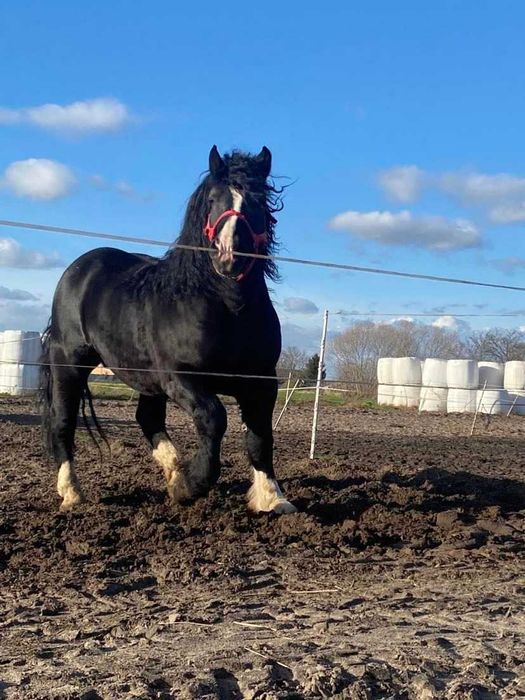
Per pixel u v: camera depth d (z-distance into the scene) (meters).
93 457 10.11
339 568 5.38
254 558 5.59
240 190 6.18
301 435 14.93
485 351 38.03
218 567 5.38
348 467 9.29
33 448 11.03
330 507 6.93
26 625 4.27
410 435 16.42
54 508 7.25
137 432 13.58
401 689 3.35
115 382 28.38
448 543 6.01
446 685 3.37
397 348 35.62
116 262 7.77
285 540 6.04
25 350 26.28
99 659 3.70
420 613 4.38
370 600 4.66
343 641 3.91
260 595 4.80
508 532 6.38
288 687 3.34
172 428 14.90
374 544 6.05
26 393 26.17
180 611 4.46
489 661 3.62
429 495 7.62
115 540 6.06
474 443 14.90
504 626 4.17
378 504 7.05
